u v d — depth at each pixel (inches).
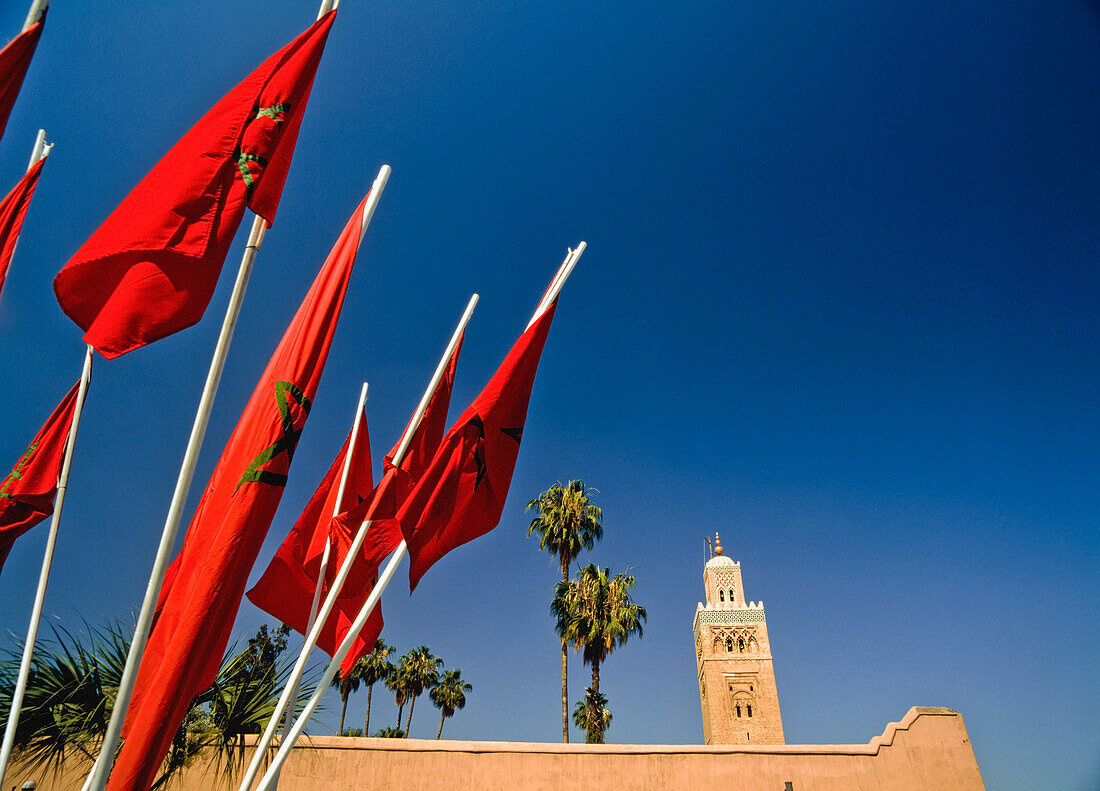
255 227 201.6
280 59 223.0
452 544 262.2
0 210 258.4
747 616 3075.8
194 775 457.4
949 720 603.5
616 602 1146.0
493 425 279.4
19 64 223.1
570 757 568.7
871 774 577.6
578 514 1239.5
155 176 197.0
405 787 540.7
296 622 275.4
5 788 372.8
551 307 302.5
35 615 226.5
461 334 299.9
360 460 299.4
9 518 251.3
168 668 175.3
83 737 331.0
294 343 226.7
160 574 164.6
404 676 1940.2
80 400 265.6
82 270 181.9
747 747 582.9
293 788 521.3
